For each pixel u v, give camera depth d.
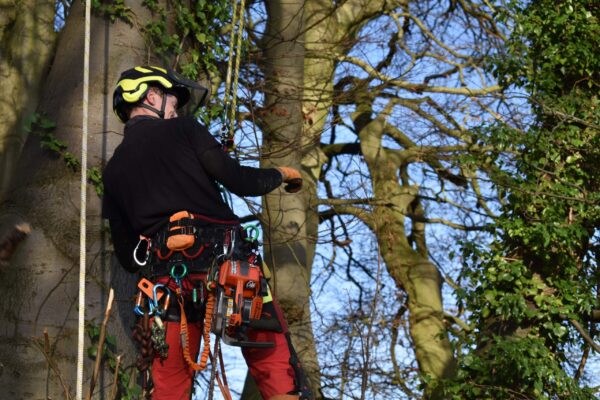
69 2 12.02
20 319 6.68
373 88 16.05
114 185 4.72
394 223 19.81
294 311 15.47
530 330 12.58
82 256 4.81
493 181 12.52
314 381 14.84
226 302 4.38
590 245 12.91
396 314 18.62
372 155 19.75
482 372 12.55
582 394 12.05
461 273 12.96
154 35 7.39
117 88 4.87
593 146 12.41
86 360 6.55
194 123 4.63
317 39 17.78
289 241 14.44
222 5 8.21
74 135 7.01
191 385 4.66
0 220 6.93
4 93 10.45
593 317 12.70
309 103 16.59
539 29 12.80
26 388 6.56
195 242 4.46
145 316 4.57
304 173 17.41
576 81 12.82
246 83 13.70
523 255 12.77
